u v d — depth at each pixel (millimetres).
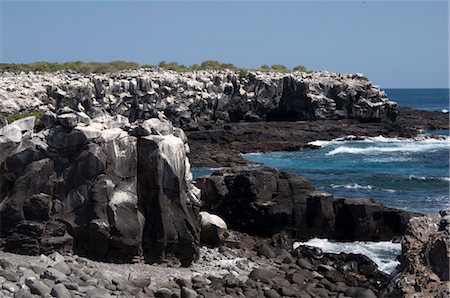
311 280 19844
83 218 20094
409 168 48469
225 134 59406
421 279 13188
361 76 79250
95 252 19953
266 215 26891
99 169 20375
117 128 21500
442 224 14273
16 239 19344
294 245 25578
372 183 40750
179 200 20969
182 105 65125
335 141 63469
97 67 75875
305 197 27125
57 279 15359
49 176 20250
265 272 19359
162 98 64500
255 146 57688
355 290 18641
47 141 20438
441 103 176375
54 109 50844
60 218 20016
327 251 24844
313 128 66000
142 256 20484
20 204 19703
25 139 20344
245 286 18156
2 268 15914
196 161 48344
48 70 71625
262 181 27531
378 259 23656
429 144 63188
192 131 63312
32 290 14359
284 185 27438
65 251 19641
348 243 26219
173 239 20625
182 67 84000
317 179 42312
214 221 23422
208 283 18203
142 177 20969
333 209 27172
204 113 68688
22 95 49594
